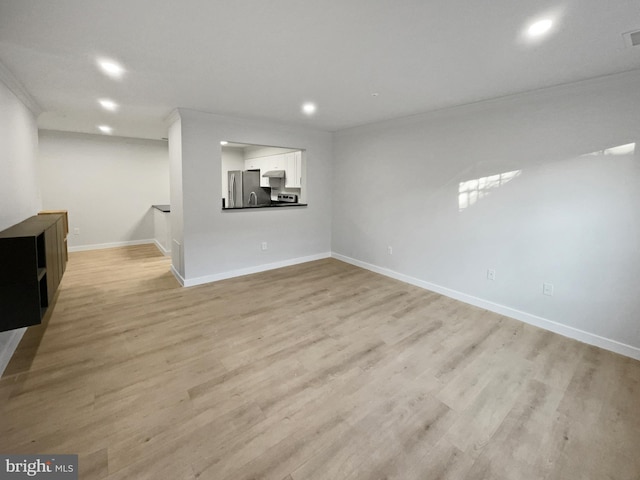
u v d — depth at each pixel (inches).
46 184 226.7
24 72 101.7
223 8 64.7
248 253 192.1
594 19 67.9
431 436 70.6
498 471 62.2
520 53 86.1
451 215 153.4
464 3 62.1
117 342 109.0
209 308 139.4
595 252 110.7
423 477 60.6
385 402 81.2
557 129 116.0
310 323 125.6
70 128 207.6
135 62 93.5
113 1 62.2
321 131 211.3
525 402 81.9
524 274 129.4
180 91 122.5
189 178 163.6
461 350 107.0
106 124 190.9
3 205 99.3
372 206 195.9
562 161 115.7
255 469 61.6
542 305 125.0
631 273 103.8
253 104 142.1
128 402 79.4
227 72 101.3
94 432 69.7
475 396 83.9
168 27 72.9
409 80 108.5
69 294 154.5
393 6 63.4
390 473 61.3
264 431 71.1
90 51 85.8
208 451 65.5
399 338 114.5
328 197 225.8
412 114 160.6
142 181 262.2
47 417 73.6
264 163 288.2
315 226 222.5
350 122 181.9
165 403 79.4
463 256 150.1
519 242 130.0
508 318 133.2
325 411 77.7
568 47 82.1
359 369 95.2
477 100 133.5
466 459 64.7
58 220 129.7
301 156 216.1
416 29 73.3
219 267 180.4
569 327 118.2
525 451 66.9
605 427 73.6
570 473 61.9
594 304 112.0
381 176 187.6
